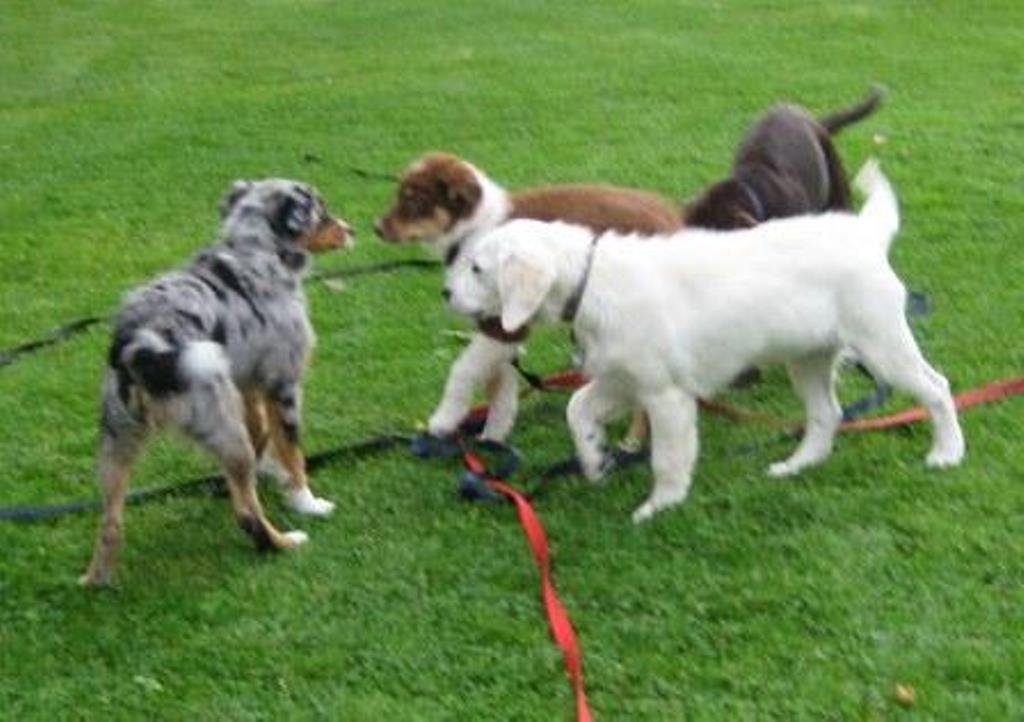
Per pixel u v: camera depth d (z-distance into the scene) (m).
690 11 7.64
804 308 3.23
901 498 3.22
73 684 2.94
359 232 4.64
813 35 6.97
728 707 2.79
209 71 6.96
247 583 3.13
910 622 2.91
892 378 3.27
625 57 6.70
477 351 3.50
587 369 3.29
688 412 3.24
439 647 2.96
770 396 3.66
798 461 3.36
